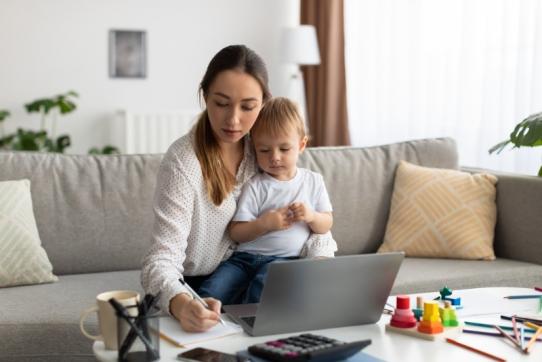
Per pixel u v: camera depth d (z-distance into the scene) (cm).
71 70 498
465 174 267
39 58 492
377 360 122
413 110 441
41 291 209
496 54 379
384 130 472
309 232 191
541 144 262
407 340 135
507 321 147
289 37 484
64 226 233
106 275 231
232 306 155
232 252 188
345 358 123
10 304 195
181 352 127
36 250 218
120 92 509
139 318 121
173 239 160
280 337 137
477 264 245
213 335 135
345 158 274
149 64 512
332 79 498
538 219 248
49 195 234
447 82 412
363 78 487
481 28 388
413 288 222
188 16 515
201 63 521
